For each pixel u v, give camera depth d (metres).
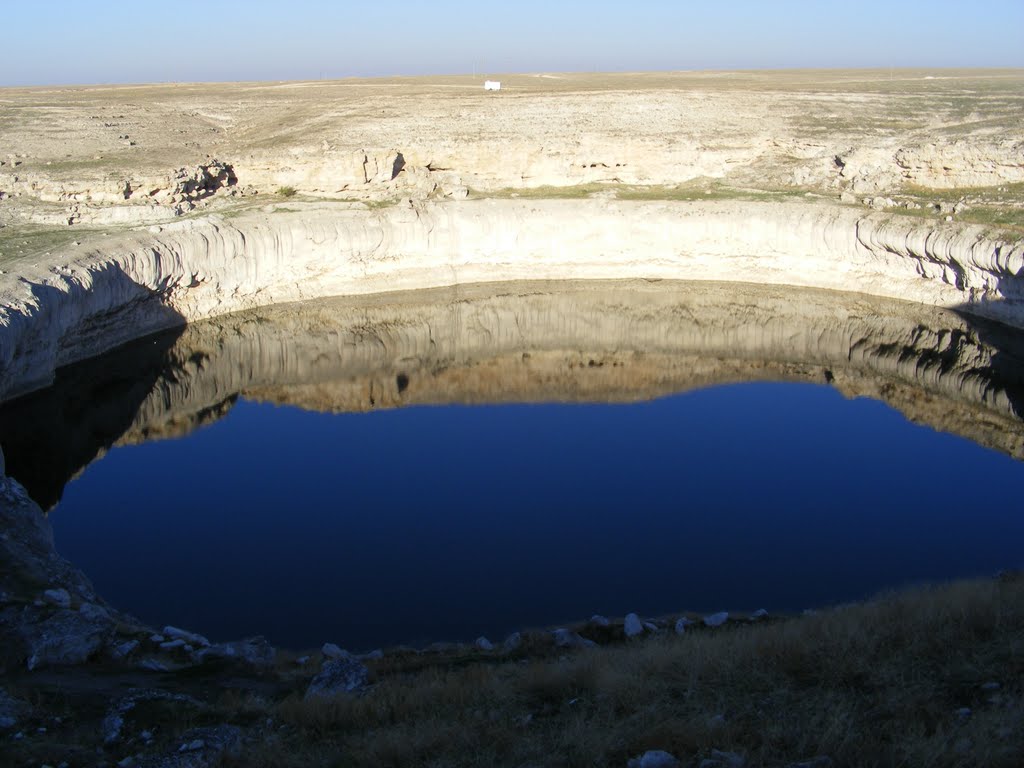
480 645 16.06
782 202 50.19
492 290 49.81
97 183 46.22
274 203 50.56
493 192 54.97
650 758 9.36
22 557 17.72
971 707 10.07
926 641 12.03
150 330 41.34
